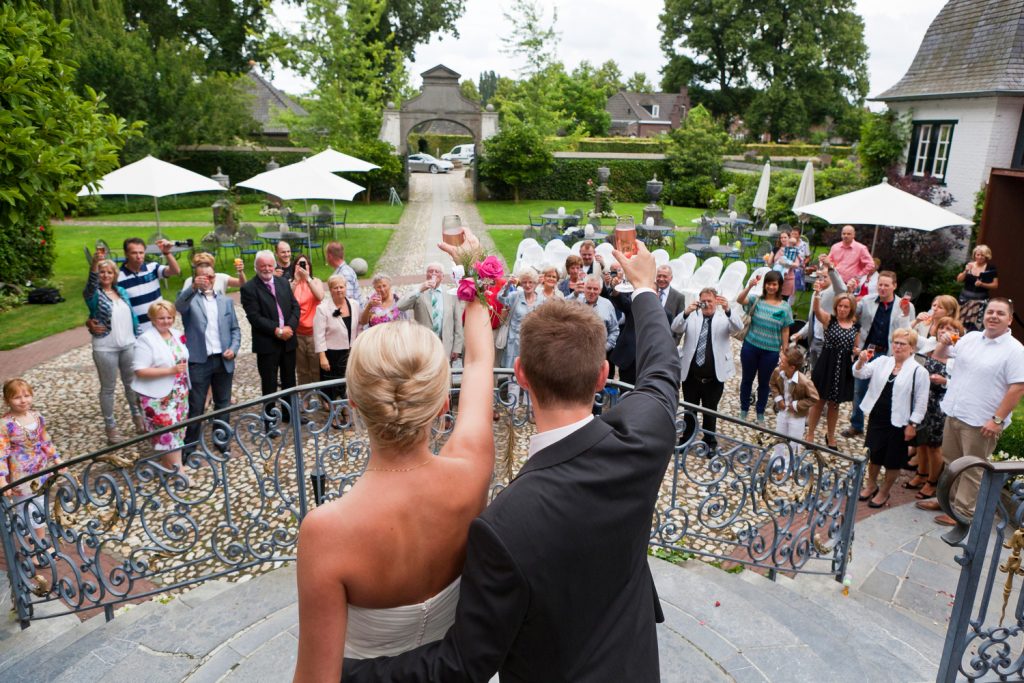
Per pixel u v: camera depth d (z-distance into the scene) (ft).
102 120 20.49
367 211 83.61
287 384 23.79
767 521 18.63
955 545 8.85
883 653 12.21
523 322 4.56
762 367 24.50
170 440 19.66
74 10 81.05
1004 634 9.18
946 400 18.04
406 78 99.40
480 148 98.99
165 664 10.77
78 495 12.79
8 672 11.65
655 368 5.14
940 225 30.32
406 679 3.84
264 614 12.13
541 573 3.79
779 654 10.95
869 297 24.38
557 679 4.09
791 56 151.53
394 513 4.00
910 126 54.19
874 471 19.75
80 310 40.01
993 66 46.55
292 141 93.91
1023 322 39.34
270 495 19.24
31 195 17.40
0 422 15.93
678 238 68.03
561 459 4.11
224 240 51.13
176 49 94.07
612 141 114.83
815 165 106.93
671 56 174.50
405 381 3.90
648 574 4.69
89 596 13.24
